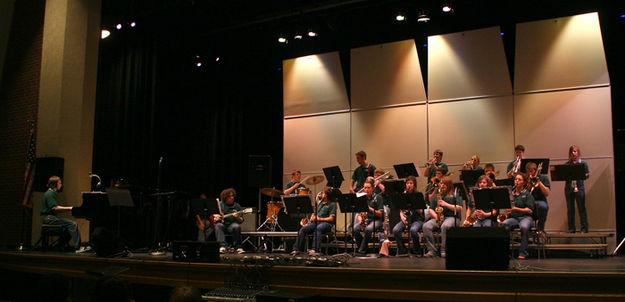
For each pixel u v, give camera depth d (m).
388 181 8.00
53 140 10.30
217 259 6.79
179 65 13.72
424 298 5.48
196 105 14.23
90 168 10.73
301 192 10.23
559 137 10.25
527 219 7.72
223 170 14.13
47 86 10.60
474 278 5.34
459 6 11.59
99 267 7.57
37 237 10.14
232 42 13.74
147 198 10.85
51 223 8.99
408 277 5.56
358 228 9.03
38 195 10.27
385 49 12.07
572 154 9.36
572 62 10.30
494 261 5.45
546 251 9.15
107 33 11.75
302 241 8.74
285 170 12.77
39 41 11.17
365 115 12.09
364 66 12.23
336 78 12.51
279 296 5.48
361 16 12.25
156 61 12.95
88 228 10.24
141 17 12.29
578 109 10.16
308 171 12.52
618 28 10.57
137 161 12.67
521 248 7.64
